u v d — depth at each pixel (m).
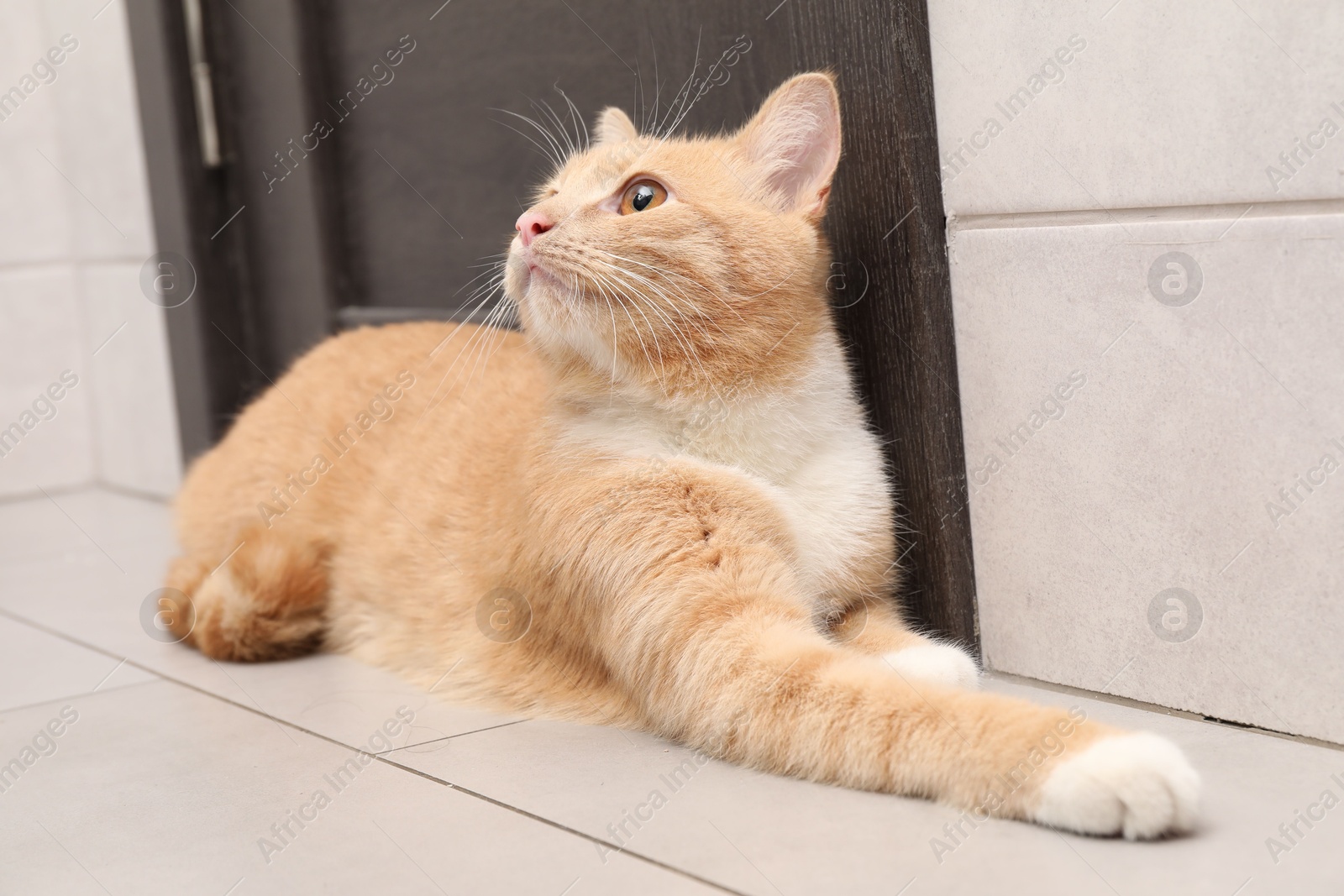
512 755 1.62
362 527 2.17
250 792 1.53
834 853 1.26
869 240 1.87
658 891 1.21
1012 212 1.72
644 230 1.73
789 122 1.84
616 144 2.00
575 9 2.31
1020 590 1.80
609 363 1.77
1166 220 1.55
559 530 1.72
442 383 2.25
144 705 1.90
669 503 1.66
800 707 1.46
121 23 3.34
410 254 2.81
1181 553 1.59
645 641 1.61
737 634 1.55
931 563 1.86
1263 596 1.51
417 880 1.26
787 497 1.78
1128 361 1.61
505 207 2.54
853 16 1.82
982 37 1.71
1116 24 1.55
